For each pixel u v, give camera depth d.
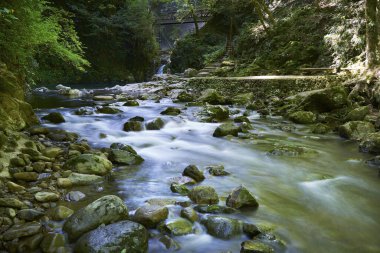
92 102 11.19
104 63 25.33
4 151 4.34
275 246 2.76
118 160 4.72
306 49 14.01
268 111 9.29
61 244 2.64
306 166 4.96
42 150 4.84
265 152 5.63
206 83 13.43
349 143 6.35
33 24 6.54
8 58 6.63
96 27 24.05
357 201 3.78
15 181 3.77
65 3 22.94
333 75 10.54
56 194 3.51
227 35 22.81
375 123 7.01
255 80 12.02
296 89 11.01
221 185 4.11
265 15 19.80
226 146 5.97
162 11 33.56
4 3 5.65
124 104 10.34
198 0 26.48
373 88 8.60
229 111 9.30
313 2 16.84
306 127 7.68
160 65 28.14
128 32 26.25
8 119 5.54
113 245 2.49
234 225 2.94
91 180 4.03
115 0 26.17
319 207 3.59
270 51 15.87
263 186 4.14
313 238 2.95
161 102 11.18
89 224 2.80
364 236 3.02
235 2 20.27
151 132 6.82
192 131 7.04
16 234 2.68
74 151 4.83
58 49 8.16
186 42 22.88
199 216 3.19
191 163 4.96
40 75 19.61
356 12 11.95
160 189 3.87
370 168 4.90
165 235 2.82
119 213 2.96
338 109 8.55
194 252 2.66
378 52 9.30
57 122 7.19
